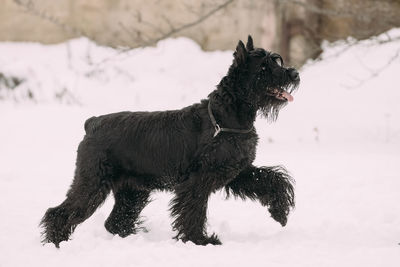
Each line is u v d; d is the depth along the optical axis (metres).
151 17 26.52
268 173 9.42
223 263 7.62
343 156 16.00
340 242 8.77
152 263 7.78
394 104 20.44
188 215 8.97
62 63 25.75
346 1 23.77
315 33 23.22
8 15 26.86
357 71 22.70
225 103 9.02
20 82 24.53
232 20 26.56
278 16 24.38
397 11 21.56
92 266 7.79
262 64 9.16
